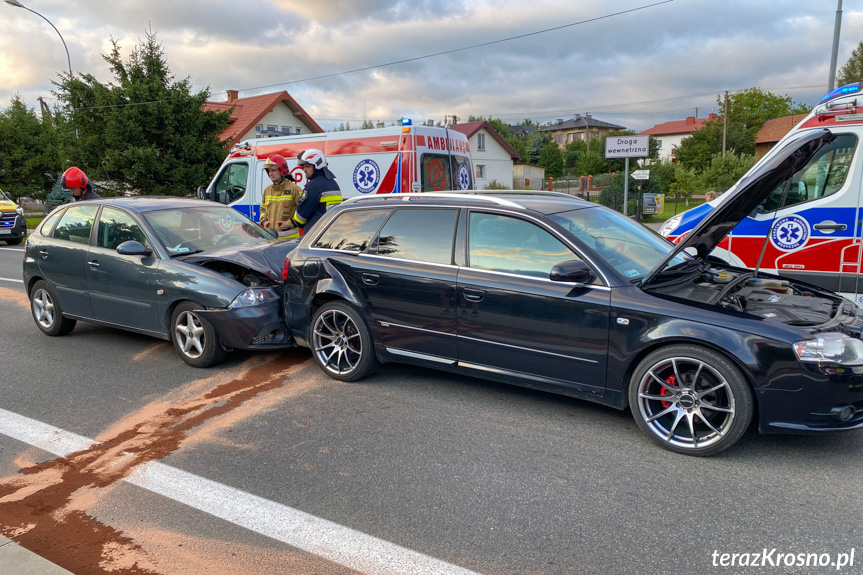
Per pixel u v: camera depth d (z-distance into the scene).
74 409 4.65
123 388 5.09
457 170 10.48
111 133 21.41
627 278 3.91
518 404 4.52
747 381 3.44
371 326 4.88
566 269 3.76
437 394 4.76
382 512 3.10
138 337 6.78
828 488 3.23
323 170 7.38
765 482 3.30
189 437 4.09
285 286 5.33
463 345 4.45
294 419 4.34
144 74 22.36
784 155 3.90
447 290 4.44
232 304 5.26
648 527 2.91
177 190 22.30
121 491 3.40
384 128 9.64
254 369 5.51
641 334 3.69
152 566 2.71
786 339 3.33
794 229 5.80
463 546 2.80
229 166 11.66
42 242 6.66
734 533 2.84
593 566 2.63
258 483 3.44
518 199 4.58
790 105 51.12
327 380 5.16
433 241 4.62
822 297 4.18
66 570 2.63
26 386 5.19
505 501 3.18
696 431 3.69
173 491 3.38
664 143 80.94
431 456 3.71
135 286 5.79
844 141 5.49
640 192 17.84
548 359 4.09
